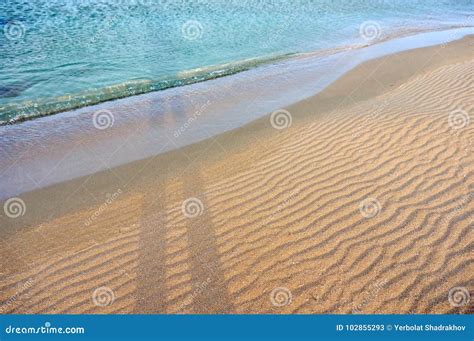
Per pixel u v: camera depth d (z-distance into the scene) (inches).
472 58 449.4
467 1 887.7
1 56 467.2
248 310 148.2
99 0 766.5
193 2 775.1
